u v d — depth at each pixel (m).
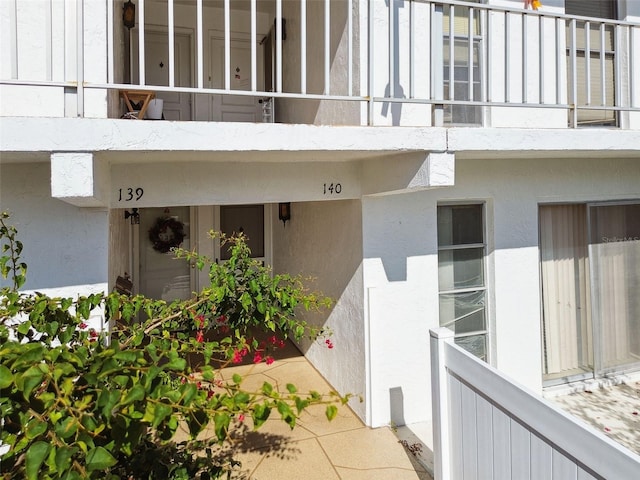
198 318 2.61
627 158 5.03
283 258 6.90
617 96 3.96
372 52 3.07
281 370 5.52
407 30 4.11
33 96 2.94
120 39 4.69
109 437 1.42
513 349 4.64
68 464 1.19
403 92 4.11
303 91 2.87
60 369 1.32
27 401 1.29
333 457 3.70
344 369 4.63
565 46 4.72
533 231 4.70
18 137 2.33
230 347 2.42
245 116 7.13
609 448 1.74
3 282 2.96
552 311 4.96
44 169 3.03
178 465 2.04
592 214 5.06
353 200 4.27
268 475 3.45
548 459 2.05
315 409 4.56
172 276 7.74
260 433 4.08
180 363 1.53
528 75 4.59
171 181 3.46
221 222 7.96
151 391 1.43
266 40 6.95
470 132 3.28
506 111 4.54
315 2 5.05
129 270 7.04
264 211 8.16
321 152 3.05
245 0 6.48
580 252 5.05
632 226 5.26
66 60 2.52
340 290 4.68
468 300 4.64
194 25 6.73
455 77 4.45
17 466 1.46
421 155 3.23
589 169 4.89
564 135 3.60
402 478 3.41
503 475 2.35
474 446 2.60
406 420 4.29
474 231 4.66
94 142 2.43
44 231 3.04
